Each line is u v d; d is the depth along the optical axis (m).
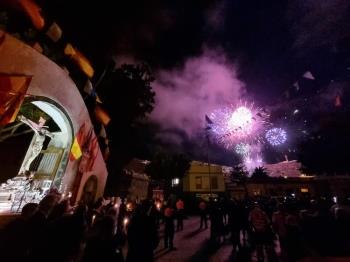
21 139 13.91
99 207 7.19
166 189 35.06
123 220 8.21
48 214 3.43
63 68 10.80
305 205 10.51
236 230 8.75
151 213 5.09
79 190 12.98
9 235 2.81
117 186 24.34
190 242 10.58
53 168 11.31
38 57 8.58
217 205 11.01
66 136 11.86
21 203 8.95
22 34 9.95
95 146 14.95
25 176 10.34
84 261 2.88
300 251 5.55
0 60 7.12
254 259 7.56
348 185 26.83
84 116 12.73
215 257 7.88
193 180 36.28
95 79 18.52
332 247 4.38
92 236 3.01
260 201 15.93
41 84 8.99
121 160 22.56
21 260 2.73
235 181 38.28
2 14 8.78
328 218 4.75
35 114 12.62
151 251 4.57
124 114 20.53
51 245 3.11
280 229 6.73
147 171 34.19
